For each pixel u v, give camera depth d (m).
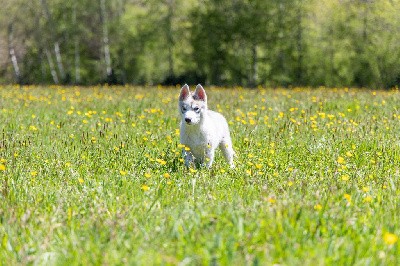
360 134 11.12
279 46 46.62
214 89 29.33
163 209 5.83
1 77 54.41
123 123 13.47
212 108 16.75
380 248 4.48
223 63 48.00
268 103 18.16
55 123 13.57
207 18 47.22
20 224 5.23
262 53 49.75
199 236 4.60
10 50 51.25
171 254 4.34
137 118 14.19
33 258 4.43
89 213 5.68
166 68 52.84
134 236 4.85
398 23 46.44
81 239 4.85
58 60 50.66
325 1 46.56
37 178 7.62
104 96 22.03
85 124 13.29
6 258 4.54
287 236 4.63
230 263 4.05
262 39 45.97
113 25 49.94
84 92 25.95
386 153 9.27
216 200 6.25
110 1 51.66
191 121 8.24
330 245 4.42
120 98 21.02
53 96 22.88
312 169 8.25
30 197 6.39
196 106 8.46
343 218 5.16
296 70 47.81
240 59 48.22
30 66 53.97
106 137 10.97
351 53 47.22
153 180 7.45
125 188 6.80
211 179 7.48
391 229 5.04
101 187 6.76
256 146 10.12
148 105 17.98
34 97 20.72
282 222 4.86
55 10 51.12
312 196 6.02
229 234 4.71
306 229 4.89
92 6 50.62
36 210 5.77
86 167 8.29
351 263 4.16
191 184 7.19
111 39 50.38
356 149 9.76
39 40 51.66
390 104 17.80
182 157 8.80
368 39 46.84
